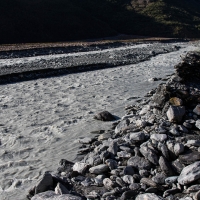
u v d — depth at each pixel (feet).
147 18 214.90
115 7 230.68
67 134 22.66
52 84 42.86
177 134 17.33
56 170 17.03
